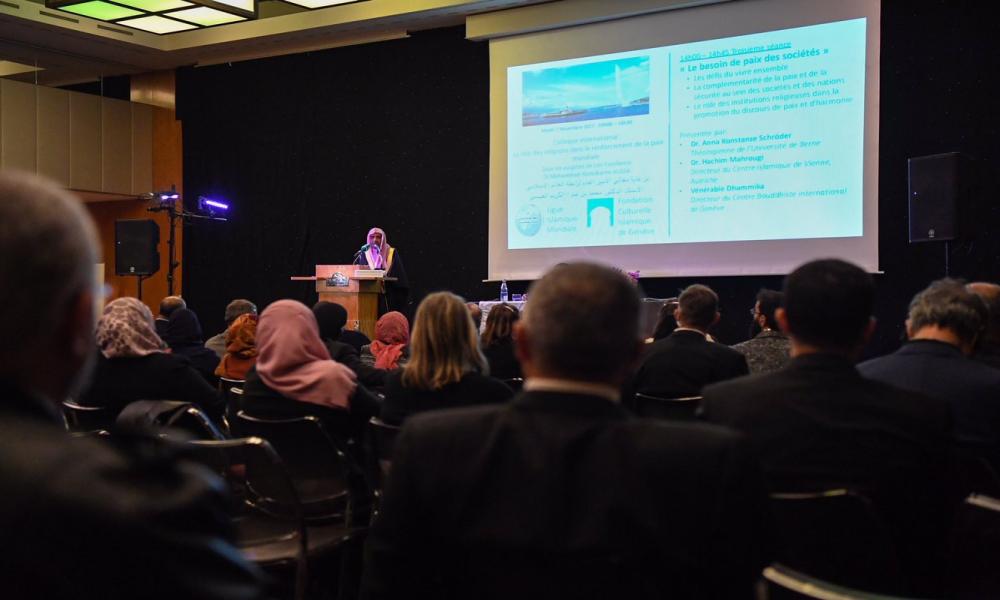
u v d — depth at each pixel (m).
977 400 2.09
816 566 1.60
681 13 8.20
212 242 11.18
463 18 9.34
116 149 11.52
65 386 0.75
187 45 10.59
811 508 1.58
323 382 3.00
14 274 0.69
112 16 8.87
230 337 4.38
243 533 2.81
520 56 8.98
